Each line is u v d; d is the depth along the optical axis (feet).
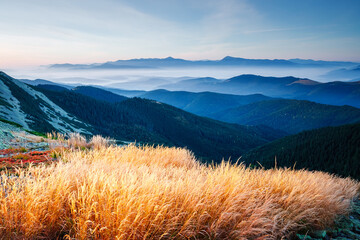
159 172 15.31
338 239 12.66
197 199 10.24
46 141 44.16
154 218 8.95
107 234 8.14
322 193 16.17
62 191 9.68
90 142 33.19
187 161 23.81
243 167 18.43
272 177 17.67
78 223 8.23
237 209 11.10
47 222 8.77
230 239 9.52
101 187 10.09
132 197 8.84
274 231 10.94
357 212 17.62
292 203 13.65
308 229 12.96
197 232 9.39
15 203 8.63
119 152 22.38
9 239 7.97
